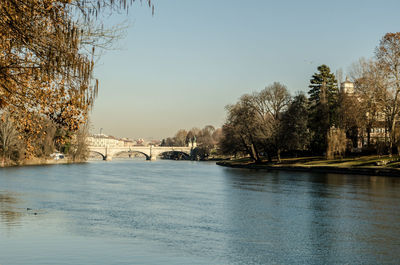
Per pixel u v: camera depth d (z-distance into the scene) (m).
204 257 19.03
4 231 23.89
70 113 14.91
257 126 100.81
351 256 19.39
